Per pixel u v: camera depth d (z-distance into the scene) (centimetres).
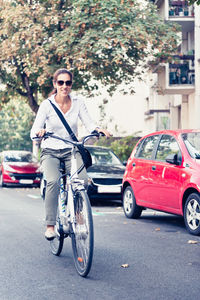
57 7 2216
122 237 851
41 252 712
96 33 1947
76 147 604
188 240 823
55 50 2120
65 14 2131
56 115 615
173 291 506
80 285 530
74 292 503
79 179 591
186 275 575
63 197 630
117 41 1909
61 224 632
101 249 736
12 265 627
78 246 579
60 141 623
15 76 2442
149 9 2161
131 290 510
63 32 2030
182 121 2942
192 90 2698
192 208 874
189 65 2759
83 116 625
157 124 3416
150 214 1223
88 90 2611
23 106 4612
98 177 1390
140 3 2136
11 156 2381
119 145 2280
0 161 2378
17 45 2125
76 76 2378
